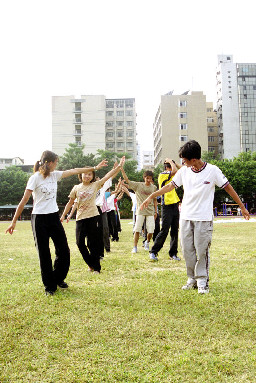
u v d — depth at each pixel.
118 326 2.80
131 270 5.16
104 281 4.42
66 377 2.07
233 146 69.69
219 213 41.91
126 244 8.86
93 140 69.38
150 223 7.14
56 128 69.38
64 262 4.05
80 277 4.68
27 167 66.25
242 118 70.25
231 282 4.19
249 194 48.75
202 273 3.83
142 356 2.30
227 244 8.14
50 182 4.04
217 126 76.50
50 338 2.60
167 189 4.24
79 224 5.02
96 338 2.57
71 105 69.81
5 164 75.44
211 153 53.84
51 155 3.98
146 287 4.00
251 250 7.02
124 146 75.50
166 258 6.25
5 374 2.10
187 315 3.03
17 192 46.44
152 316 3.01
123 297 3.59
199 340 2.54
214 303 3.36
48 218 3.97
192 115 64.50
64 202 44.69
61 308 3.27
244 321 2.87
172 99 64.88
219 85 73.75
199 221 3.86
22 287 4.12
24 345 2.49
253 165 47.56
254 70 71.56
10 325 2.83
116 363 2.22
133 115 76.12
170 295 3.63
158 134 72.25
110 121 75.94
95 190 5.14
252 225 15.34
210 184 3.91
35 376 2.09
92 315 3.06
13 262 6.07
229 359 2.25
